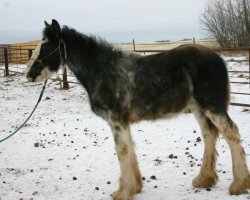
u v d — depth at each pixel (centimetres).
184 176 598
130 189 509
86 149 784
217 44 2877
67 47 536
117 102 504
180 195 523
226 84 503
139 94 505
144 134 861
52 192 576
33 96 1466
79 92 1485
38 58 548
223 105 495
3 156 773
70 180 621
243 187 493
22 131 966
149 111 512
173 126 911
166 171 627
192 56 502
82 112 1153
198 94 496
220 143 744
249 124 865
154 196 529
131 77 505
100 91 511
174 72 504
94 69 518
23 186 608
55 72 559
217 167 620
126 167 506
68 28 543
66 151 781
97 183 600
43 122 1050
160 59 514
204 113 514
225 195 501
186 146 752
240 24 2794
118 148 506
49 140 870
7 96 1488
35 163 720
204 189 533
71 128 964
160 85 503
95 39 528
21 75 2022
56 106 1263
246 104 977
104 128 945
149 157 704
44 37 551
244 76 1520
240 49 979
